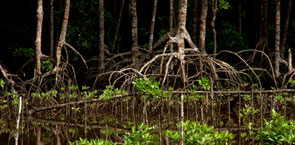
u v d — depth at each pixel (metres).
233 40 13.92
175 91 8.28
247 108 9.20
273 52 13.05
